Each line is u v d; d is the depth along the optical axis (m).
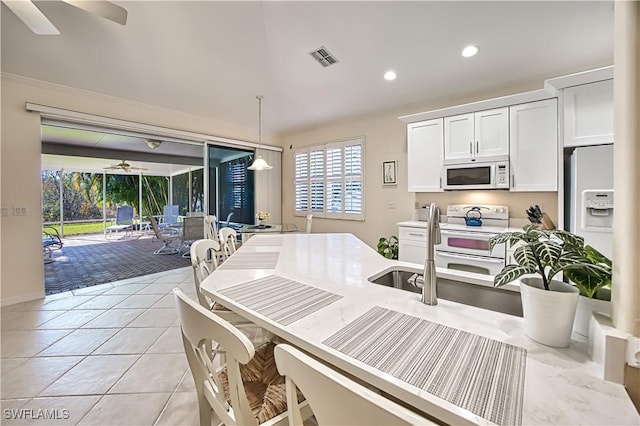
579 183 2.24
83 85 3.30
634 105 0.64
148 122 4.02
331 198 5.05
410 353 0.73
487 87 3.39
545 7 2.21
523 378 0.63
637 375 0.60
